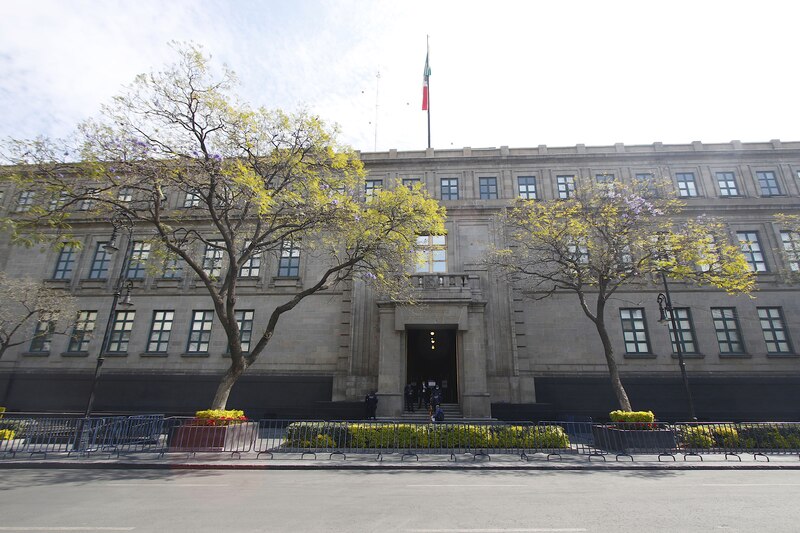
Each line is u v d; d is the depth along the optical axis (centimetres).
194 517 719
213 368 2569
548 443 1528
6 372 2597
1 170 1384
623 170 2795
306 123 1630
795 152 2775
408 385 2295
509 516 738
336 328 2595
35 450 1437
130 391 2545
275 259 2755
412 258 1922
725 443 1558
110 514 736
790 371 2403
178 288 2738
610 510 781
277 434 1995
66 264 2859
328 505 807
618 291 2575
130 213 1636
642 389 2402
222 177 1585
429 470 1228
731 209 2661
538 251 2020
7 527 663
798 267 2550
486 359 2430
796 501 857
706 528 671
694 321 2512
